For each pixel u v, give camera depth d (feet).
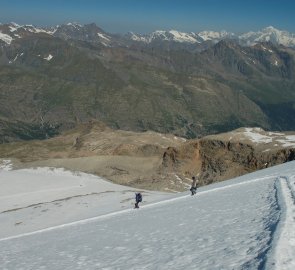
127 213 165.48
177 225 95.61
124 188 376.48
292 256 48.70
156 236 87.10
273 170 202.80
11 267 82.74
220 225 82.99
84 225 152.25
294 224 64.75
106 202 259.60
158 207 157.99
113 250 80.74
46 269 74.84
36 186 359.46
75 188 356.18
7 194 334.44
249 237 65.92
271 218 76.07
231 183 184.14
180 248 70.08
